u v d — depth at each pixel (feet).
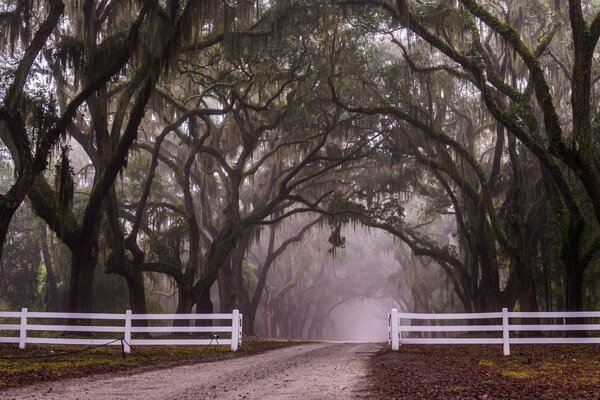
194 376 46.78
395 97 132.98
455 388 37.27
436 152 137.80
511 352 71.26
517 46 84.02
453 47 106.73
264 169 177.17
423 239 159.02
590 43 71.00
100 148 104.63
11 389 38.70
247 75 118.83
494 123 140.67
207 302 133.18
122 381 43.19
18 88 82.28
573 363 56.29
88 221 101.24
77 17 98.22
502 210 137.18
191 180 161.89
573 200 86.53
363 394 34.94
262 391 36.86
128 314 71.36
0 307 165.48
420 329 71.77
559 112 128.57
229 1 109.29
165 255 129.29
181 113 133.28
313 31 111.86
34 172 85.46
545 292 133.08
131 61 100.32
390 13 109.19
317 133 140.26
